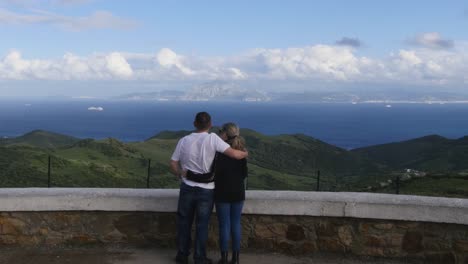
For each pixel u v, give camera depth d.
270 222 5.93
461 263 5.50
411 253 5.66
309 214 5.79
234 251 5.45
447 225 5.54
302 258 5.79
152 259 5.72
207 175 5.29
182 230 5.49
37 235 6.02
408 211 5.57
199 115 5.37
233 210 5.45
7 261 5.58
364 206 5.66
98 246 6.07
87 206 5.96
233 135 5.49
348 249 5.79
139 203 5.95
